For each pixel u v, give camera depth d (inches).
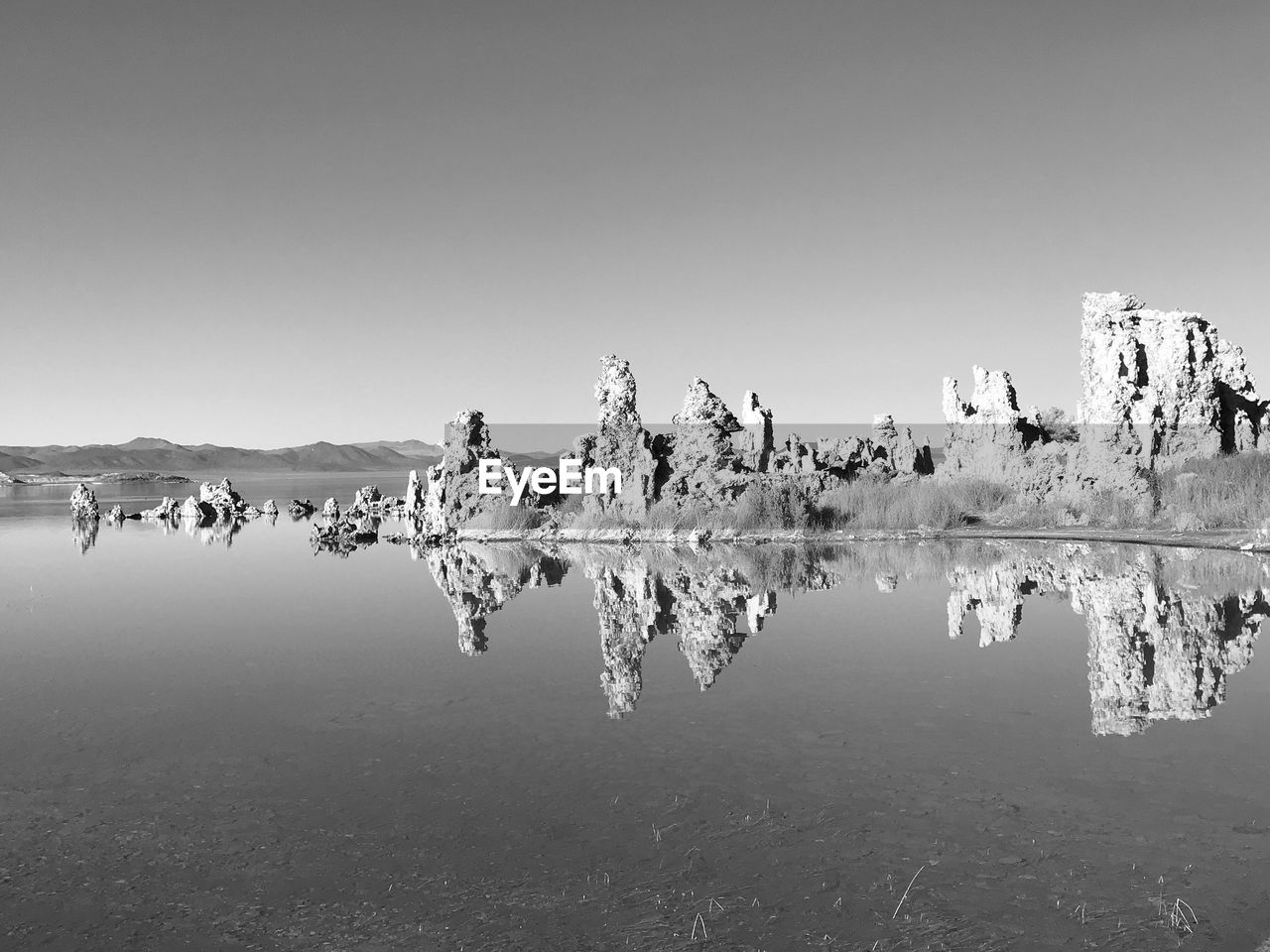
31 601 1078.4
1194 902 333.1
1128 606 907.4
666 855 384.2
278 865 382.6
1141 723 538.3
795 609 947.3
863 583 1123.9
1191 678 635.5
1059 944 309.4
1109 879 352.8
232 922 338.3
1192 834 387.5
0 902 355.9
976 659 707.4
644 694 628.7
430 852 391.2
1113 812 411.8
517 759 502.6
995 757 487.2
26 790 469.1
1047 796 431.8
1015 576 1136.8
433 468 2222.0
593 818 422.0
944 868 365.7
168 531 2333.9
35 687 669.3
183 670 716.7
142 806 446.3
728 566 1331.2
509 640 824.9
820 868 369.1
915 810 421.1
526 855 386.9
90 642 830.5
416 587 1185.4
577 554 1558.8
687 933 323.0
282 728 566.6
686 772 477.7
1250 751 484.7
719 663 713.6
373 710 601.3
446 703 615.2
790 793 445.1
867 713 573.0
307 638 843.4
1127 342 1817.2
